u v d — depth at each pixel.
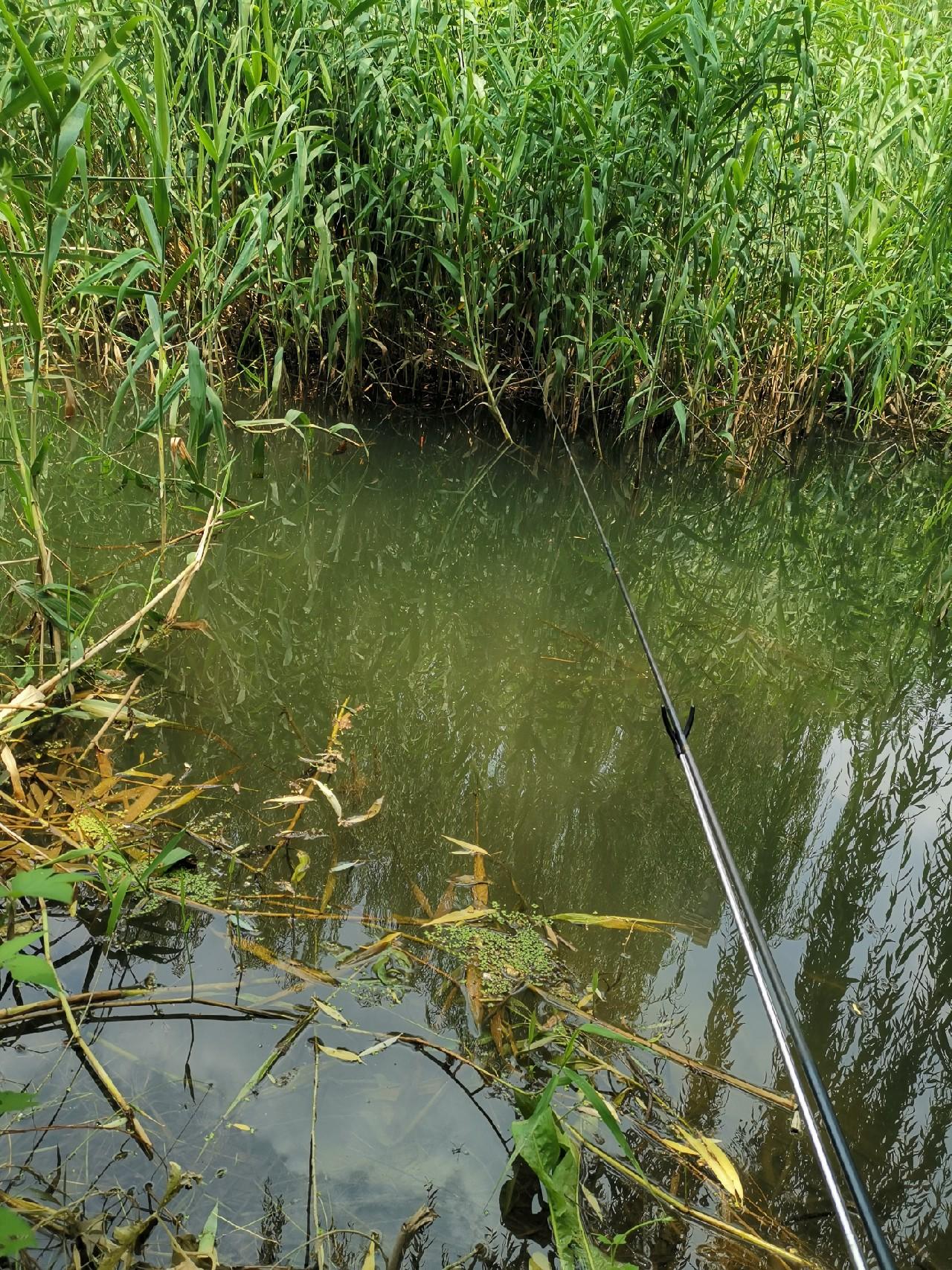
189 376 2.64
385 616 2.97
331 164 4.50
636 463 4.44
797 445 4.93
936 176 4.88
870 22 5.09
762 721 2.57
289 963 1.55
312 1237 1.12
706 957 1.68
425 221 4.50
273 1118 1.27
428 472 4.11
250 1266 1.08
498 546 3.56
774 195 4.39
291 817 1.93
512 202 4.47
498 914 1.72
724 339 4.59
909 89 5.01
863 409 5.32
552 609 3.11
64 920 1.61
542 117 4.34
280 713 2.35
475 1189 1.20
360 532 3.54
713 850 1.55
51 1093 1.27
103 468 2.82
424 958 1.59
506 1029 1.47
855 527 4.16
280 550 3.33
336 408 4.55
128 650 2.47
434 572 3.31
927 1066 1.48
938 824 2.17
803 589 3.51
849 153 4.82
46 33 2.86
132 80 3.98
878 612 3.37
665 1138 1.32
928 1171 1.31
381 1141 1.25
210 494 2.75
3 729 1.95
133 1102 1.27
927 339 5.25
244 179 4.19
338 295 4.52
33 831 1.77
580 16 4.46
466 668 2.69
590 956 1.65
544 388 4.55
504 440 4.53
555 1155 1.14
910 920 1.83
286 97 3.97
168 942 1.58
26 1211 1.10
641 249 4.37
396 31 4.29
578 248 4.27
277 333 4.36
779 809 2.18
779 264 4.64
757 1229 1.21
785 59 4.54
